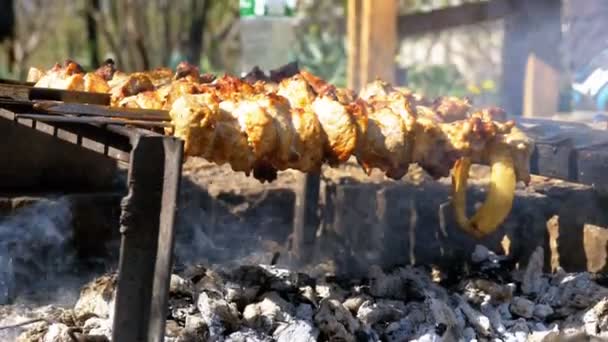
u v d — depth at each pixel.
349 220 1.69
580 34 3.00
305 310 1.38
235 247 1.68
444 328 1.37
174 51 4.42
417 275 1.57
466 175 1.41
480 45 4.40
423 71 4.05
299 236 1.69
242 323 1.33
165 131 1.22
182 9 4.40
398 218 1.67
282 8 2.67
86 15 4.26
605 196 1.63
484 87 3.89
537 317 1.46
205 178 1.77
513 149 1.41
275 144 1.25
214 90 1.32
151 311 1.07
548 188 1.70
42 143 1.49
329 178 1.76
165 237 1.06
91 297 1.33
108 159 1.54
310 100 1.32
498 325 1.42
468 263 1.66
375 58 2.20
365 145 1.33
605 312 1.40
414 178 1.81
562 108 3.12
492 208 1.40
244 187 1.72
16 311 1.37
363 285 1.54
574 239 1.65
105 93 1.37
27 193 1.46
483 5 2.45
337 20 3.86
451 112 1.47
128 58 4.34
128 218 1.05
